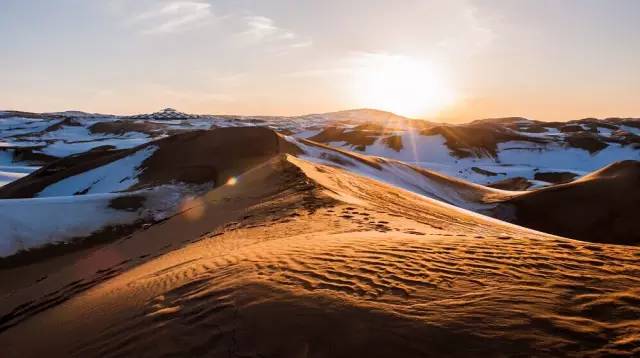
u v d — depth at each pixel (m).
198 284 6.60
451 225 17.98
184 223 19.31
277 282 5.84
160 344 4.94
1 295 17.14
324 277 5.89
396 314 4.53
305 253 7.36
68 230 24.98
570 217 39.44
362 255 6.98
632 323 4.05
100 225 26.45
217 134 55.19
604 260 6.50
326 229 11.09
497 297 4.85
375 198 23.56
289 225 12.35
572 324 4.09
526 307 4.52
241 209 18.64
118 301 7.21
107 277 11.83
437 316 4.42
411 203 25.61
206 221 18.30
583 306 4.51
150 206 30.08
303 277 5.96
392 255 6.93
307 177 22.31
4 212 24.53
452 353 3.80
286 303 5.07
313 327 4.47
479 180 93.69
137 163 49.62
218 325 4.94
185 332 5.02
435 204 29.83
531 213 41.69
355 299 5.01
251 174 30.02
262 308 5.05
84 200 28.64
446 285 5.38
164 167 45.47
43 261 22.03
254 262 7.12
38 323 8.05
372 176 51.59
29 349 6.57
